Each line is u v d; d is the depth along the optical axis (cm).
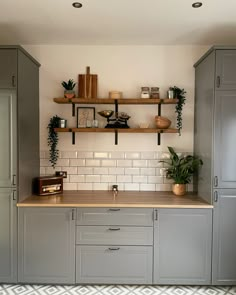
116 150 291
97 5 203
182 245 232
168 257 233
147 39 271
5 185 232
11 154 231
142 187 291
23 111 243
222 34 258
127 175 291
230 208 230
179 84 286
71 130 270
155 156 290
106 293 229
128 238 233
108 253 233
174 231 232
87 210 232
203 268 233
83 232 233
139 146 290
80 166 291
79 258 234
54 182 273
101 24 236
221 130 227
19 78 232
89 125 278
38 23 235
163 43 281
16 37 267
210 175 233
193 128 287
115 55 287
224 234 231
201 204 232
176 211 231
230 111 226
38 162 285
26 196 252
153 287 239
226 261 232
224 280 232
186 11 212
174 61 286
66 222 233
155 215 231
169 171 275
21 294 227
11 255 235
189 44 283
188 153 288
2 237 235
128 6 204
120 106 288
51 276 235
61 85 288
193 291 233
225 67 225
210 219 231
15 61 228
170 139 289
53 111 288
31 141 265
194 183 283
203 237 232
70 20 229
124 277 234
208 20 228
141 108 288
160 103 278
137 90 287
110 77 287
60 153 290
